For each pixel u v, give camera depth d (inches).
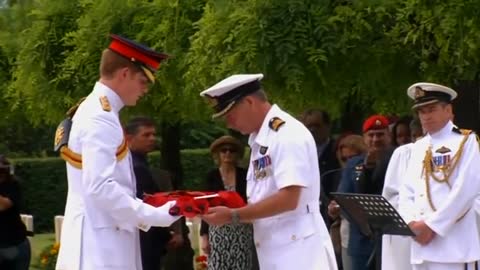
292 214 401.1
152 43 798.5
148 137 548.7
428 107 522.3
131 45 398.0
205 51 693.3
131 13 821.2
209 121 1000.2
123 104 400.8
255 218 392.8
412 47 689.0
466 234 519.8
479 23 641.6
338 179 648.4
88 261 392.8
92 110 390.0
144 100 863.7
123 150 395.5
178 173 1043.3
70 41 862.5
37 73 903.1
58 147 399.9
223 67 673.0
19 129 1617.9
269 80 674.8
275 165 392.8
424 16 653.9
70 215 397.7
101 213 394.0
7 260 743.7
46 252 1009.5
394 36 682.2
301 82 661.3
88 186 382.9
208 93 400.2
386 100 745.0
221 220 393.1
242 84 396.5
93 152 383.2
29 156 1827.0
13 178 748.6
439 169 519.2
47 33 896.9
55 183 1624.0
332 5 674.2
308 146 394.9
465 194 511.5
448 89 523.8
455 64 666.8
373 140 603.8
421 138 551.2
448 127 525.3
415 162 532.1
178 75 790.5
